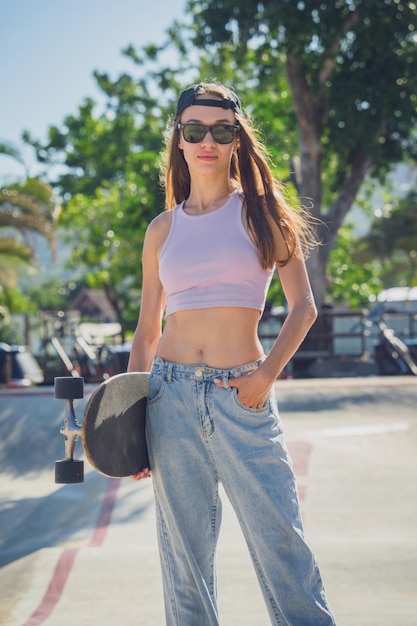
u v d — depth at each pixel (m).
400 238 33.78
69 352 20.03
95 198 35.53
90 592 4.41
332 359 17.88
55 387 2.94
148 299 3.07
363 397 11.37
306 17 19.06
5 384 19.30
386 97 19.83
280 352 2.74
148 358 3.10
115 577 4.64
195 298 2.79
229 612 3.97
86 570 4.77
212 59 22.25
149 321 3.08
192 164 2.87
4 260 24.64
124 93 34.00
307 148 21.00
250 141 2.89
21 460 8.79
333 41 19.38
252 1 19.41
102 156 35.69
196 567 2.86
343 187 21.52
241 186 2.95
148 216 25.34
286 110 24.78
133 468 2.86
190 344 2.80
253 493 2.72
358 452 8.43
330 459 8.10
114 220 30.77
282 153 24.70
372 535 5.57
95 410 2.70
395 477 7.32
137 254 31.78
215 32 20.05
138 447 2.87
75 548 5.24
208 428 2.75
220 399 2.73
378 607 3.96
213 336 2.77
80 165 36.91
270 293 25.22
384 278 39.41
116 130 34.91
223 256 2.77
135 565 4.84
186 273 2.79
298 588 2.70
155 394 2.84
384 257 34.03
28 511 6.62
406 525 5.80
